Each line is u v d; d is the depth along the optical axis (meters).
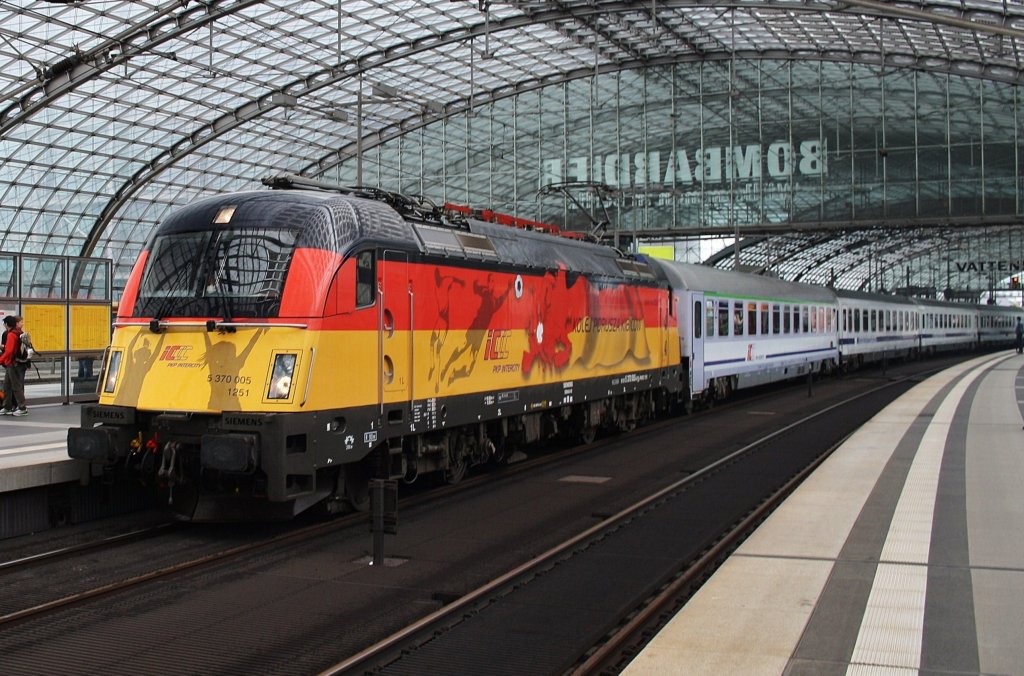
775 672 6.57
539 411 17.70
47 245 54.31
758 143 52.88
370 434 12.23
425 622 8.10
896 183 51.09
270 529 12.30
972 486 13.73
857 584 8.78
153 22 42.25
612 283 20.56
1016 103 48.81
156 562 10.66
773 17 47.16
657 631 7.89
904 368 54.38
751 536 10.88
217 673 7.22
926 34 46.75
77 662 7.47
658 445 20.73
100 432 11.71
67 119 48.00
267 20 44.78
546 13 48.28
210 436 10.85
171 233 12.30
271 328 11.27
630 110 54.81
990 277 99.19
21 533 12.18
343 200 12.38
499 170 57.69
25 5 38.34
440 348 13.88
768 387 40.75
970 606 8.04
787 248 69.31
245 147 57.53
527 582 9.53
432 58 52.38
